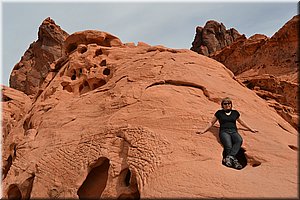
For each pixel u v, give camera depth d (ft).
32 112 45.83
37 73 153.17
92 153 27.58
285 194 17.48
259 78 76.59
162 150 23.75
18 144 38.93
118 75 39.58
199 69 39.09
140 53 46.75
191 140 25.14
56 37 153.99
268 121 32.24
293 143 26.48
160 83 34.63
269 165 21.57
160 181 20.93
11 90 100.63
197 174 20.44
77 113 37.06
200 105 30.83
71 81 46.80
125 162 25.17
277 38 104.78
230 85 39.04
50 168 30.07
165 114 28.94
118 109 32.30
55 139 33.81
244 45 117.60
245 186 18.60
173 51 45.88
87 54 48.93
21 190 31.78
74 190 25.75
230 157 22.82
